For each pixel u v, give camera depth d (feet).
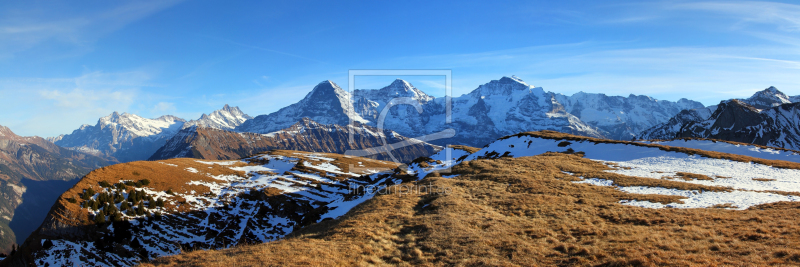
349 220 102.63
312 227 109.09
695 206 101.55
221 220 277.23
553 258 65.41
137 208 256.73
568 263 62.49
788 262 53.01
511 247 71.92
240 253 72.38
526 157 233.55
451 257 69.72
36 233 219.41
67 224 225.15
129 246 224.33
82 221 230.48
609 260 61.11
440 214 102.12
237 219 282.36
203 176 361.10
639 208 101.40
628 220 89.04
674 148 223.10
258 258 67.10
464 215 100.12
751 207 95.09
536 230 82.79
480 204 116.78
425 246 76.64
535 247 71.20
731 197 110.83
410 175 274.98
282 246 76.33
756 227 72.23
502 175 167.94
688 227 77.56
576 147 271.28
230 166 425.28
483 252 70.28
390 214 106.42
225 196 318.65
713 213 89.61
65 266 198.39
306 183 373.61
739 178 147.13
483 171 186.60
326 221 114.32
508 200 118.32
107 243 220.43
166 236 242.58
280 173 413.18
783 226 71.67
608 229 81.05
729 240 66.23
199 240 247.70
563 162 205.46
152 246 229.86
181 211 277.44
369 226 93.35
